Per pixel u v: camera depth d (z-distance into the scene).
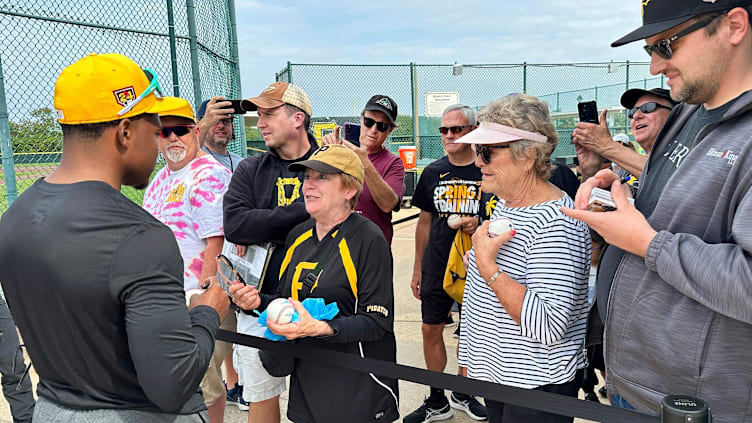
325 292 1.99
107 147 1.27
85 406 1.29
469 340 1.92
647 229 1.30
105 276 1.16
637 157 2.36
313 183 2.03
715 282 1.16
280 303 1.70
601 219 1.35
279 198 2.65
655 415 1.35
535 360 1.71
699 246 1.21
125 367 1.27
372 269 1.97
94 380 1.27
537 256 1.66
